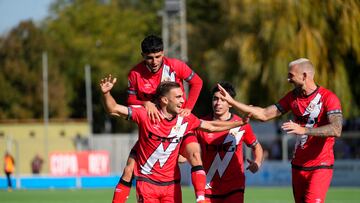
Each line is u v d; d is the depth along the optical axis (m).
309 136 27.41
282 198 64.44
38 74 156.50
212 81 99.00
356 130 95.44
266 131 100.31
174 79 27.14
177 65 27.16
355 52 71.62
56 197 68.81
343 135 84.06
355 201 60.12
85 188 86.50
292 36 78.19
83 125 121.75
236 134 29.38
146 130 25.30
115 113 25.12
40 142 107.12
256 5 82.56
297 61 27.47
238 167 29.27
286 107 28.03
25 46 157.62
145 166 25.62
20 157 106.88
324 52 73.31
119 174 90.94
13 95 154.25
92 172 91.25
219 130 26.61
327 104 27.05
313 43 73.56
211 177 29.27
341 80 74.31
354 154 84.75
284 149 86.12
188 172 85.19
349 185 84.56
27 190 82.25
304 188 27.89
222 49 97.94
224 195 29.22
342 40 71.00
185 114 25.67
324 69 72.81
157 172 25.56
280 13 80.31
